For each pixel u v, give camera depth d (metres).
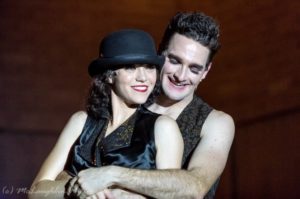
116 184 3.94
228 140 4.82
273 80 12.29
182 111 5.01
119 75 4.19
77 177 4.00
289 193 11.63
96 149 4.25
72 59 13.26
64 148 4.46
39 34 13.16
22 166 12.67
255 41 12.63
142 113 4.34
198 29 4.85
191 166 4.48
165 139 4.18
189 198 4.02
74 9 13.40
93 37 13.45
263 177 12.04
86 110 4.55
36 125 12.91
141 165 4.10
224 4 13.12
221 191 12.49
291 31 12.09
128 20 13.74
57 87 13.12
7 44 12.99
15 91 12.91
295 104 11.86
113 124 4.34
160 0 13.95
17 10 13.10
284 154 11.81
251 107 12.55
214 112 5.02
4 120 12.74
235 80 12.90
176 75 4.89
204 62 4.90
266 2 12.51
